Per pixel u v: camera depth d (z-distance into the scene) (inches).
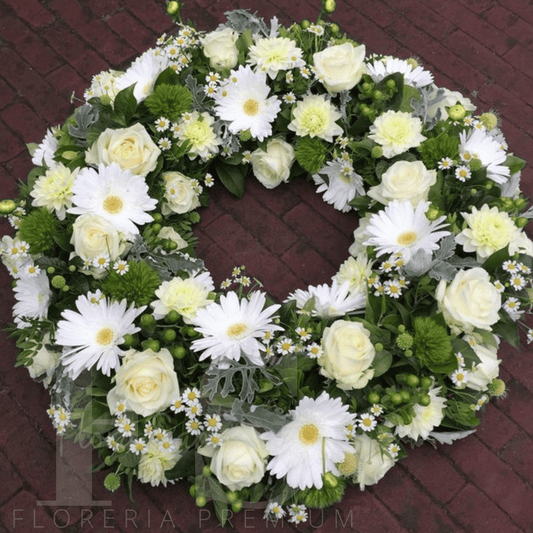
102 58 66.6
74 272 52.9
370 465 51.4
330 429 49.5
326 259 60.0
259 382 50.2
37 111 64.8
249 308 51.0
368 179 56.6
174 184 56.2
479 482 55.1
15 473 55.6
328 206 61.2
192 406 49.4
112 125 55.6
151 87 56.8
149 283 51.4
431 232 51.7
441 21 67.6
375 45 66.9
